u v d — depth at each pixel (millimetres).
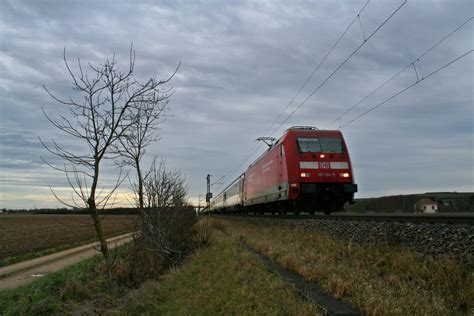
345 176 21234
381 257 11109
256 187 31266
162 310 8664
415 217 13391
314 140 21781
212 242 18578
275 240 17766
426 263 9562
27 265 18125
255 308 7941
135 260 12492
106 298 9781
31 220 65562
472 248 9133
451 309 7707
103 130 8711
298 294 8914
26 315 8789
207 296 8992
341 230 15227
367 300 7840
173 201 16016
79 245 26594
